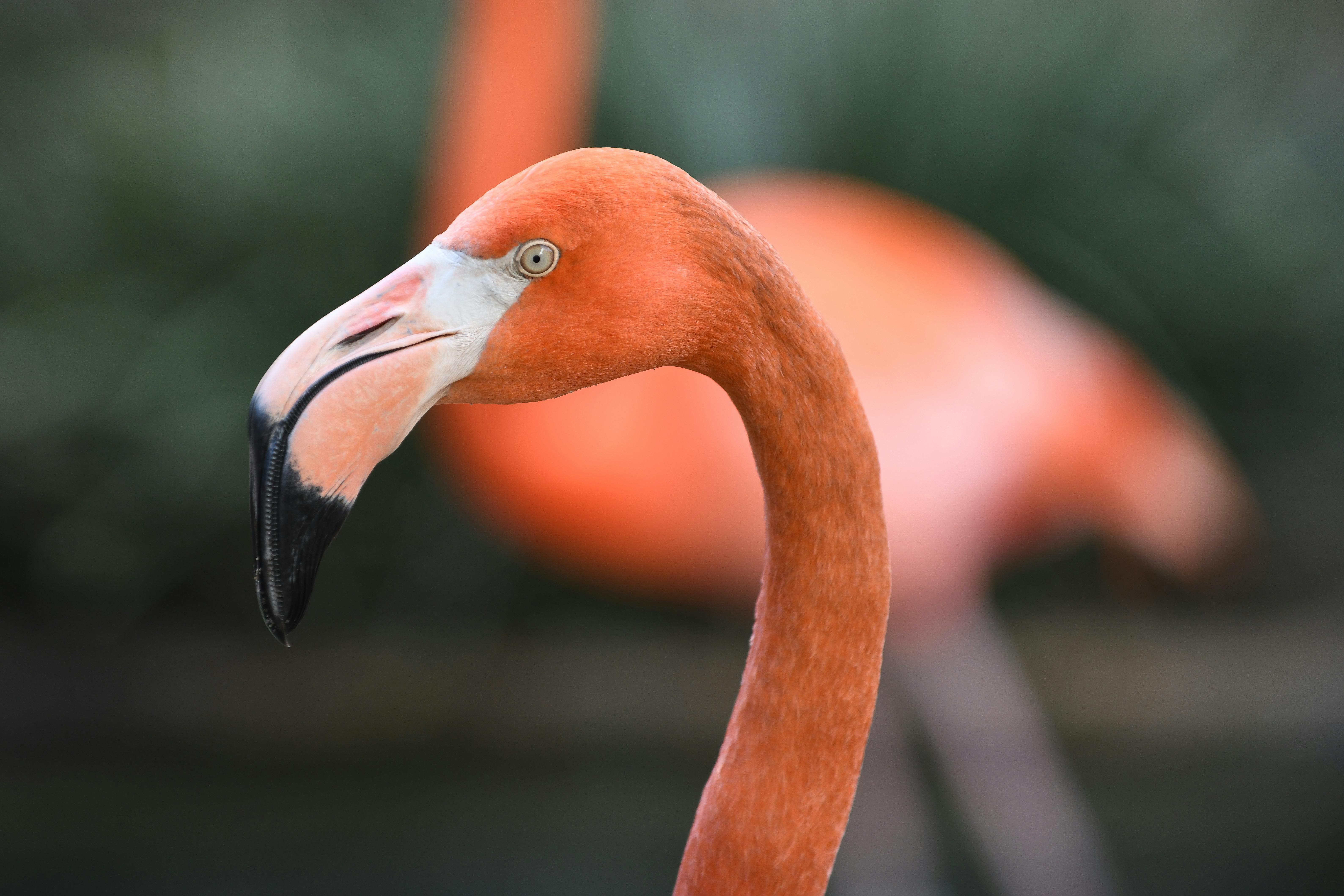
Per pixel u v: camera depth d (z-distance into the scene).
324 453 1.78
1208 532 6.34
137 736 6.53
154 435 7.32
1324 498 7.91
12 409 7.35
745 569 5.77
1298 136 9.34
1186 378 7.94
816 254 5.95
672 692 6.78
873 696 1.93
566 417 5.31
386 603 7.40
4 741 6.42
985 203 8.06
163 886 5.59
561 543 5.73
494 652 7.04
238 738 6.55
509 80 5.15
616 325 1.82
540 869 5.93
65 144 8.45
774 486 1.92
